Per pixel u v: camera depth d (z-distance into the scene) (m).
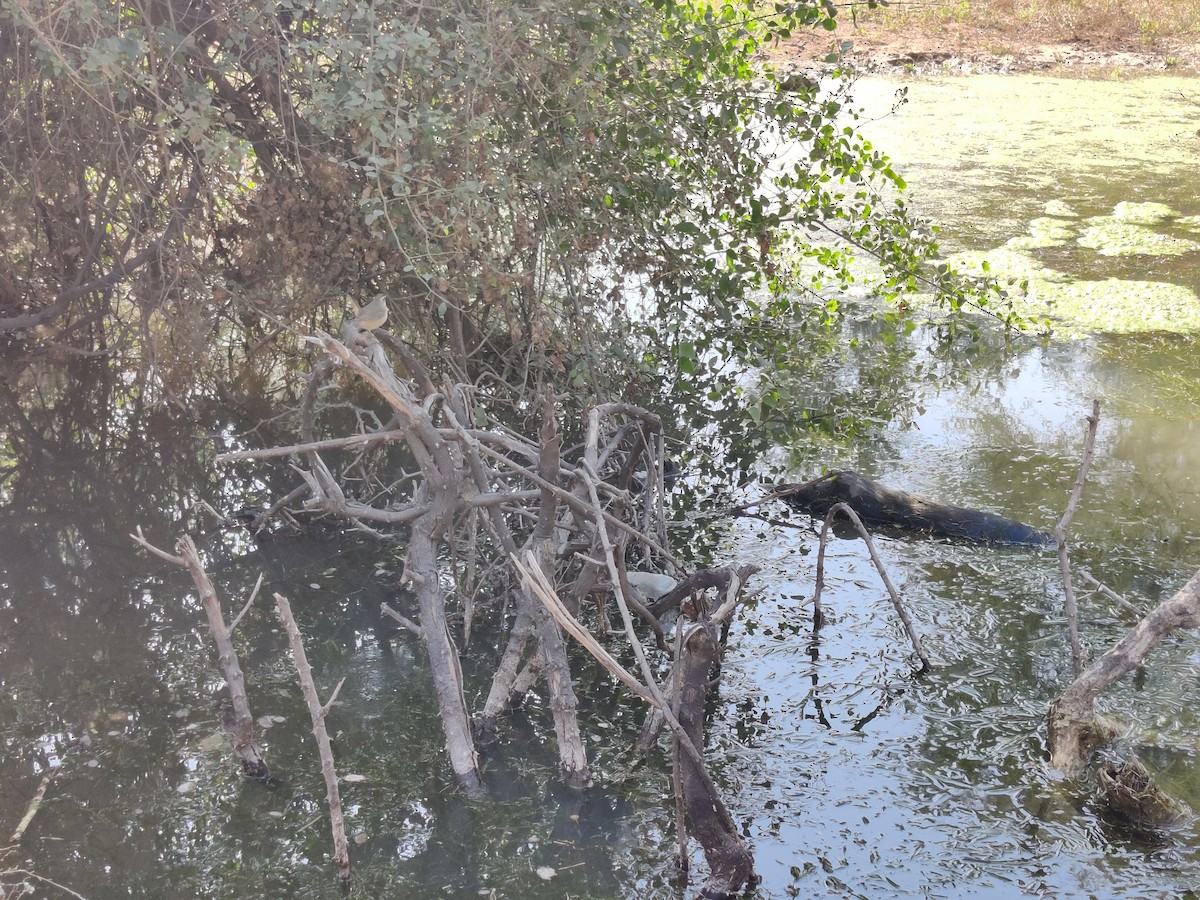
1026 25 22.06
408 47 4.71
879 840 3.60
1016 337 8.41
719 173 6.33
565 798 3.80
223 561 5.35
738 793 3.82
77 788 3.82
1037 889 3.38
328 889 3.40
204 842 3.59
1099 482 6.21
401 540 5.58
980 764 3.98
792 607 5.04
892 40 21.00
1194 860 3.50
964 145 14.60
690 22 5.93
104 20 4.68
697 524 5.87
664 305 7.12
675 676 3.67
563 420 6.70
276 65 5.23
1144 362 7.91
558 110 5.48
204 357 6.72
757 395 7.41
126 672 4.48
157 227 6.21
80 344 6.96
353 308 6.66
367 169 4.61
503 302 5.74
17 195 5.84
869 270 9.74
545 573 4.11
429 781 3.89
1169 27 21.83
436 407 4.61
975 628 4.86
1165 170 13.32
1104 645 4.69
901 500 5.86
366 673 4.52
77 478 6.11
